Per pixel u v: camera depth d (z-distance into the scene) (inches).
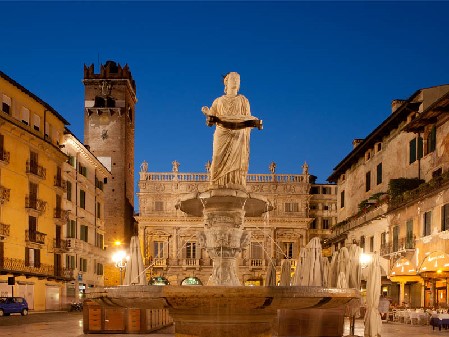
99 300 376.8
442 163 1440.7
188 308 365.4
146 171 3233.3
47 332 978.7
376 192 1951.3
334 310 778.2
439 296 1393.9
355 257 735.1
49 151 2052.2
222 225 617.0
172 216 3189.0
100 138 3334.2
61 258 2150.6
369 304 650.8
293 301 360.5
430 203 1402.6
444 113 1433.3
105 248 3213.6
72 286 2258.9
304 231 3225.9
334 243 2458.2
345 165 2352.4
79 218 2390.5
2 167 1743.4
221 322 369.1
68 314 1769.2
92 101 3346.5
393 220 1668.3
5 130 1760.6
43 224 2007.9
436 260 1334.9
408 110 1627.7
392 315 1341.0
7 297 1615.4
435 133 1491.1
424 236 1429.6
